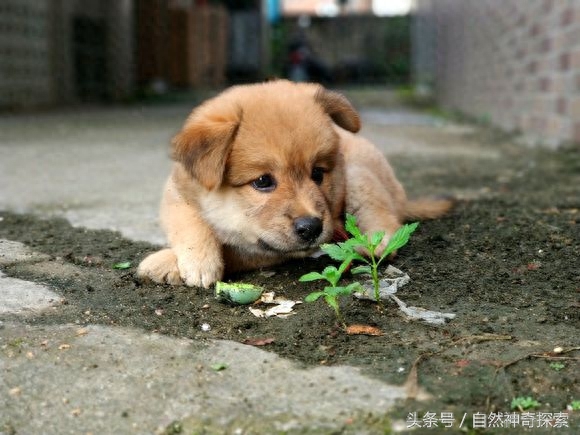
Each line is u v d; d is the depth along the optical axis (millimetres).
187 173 591
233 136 587
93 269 647
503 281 608
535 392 459
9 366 480
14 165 1183
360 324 532
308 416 435
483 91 2012
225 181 596
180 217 628
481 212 812
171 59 3322
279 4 5273
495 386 462
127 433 426
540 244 691
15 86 2250
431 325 533
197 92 3307
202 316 552
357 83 4656
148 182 1034
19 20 2254
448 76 2639
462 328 529
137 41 3201
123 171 1134
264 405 444
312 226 571
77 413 440
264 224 584
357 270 562
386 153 1351
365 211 670
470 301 572
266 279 619
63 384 463
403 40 4816
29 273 634
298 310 559
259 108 599
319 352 498
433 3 3199
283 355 495
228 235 612
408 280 604
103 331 524
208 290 597
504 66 1755
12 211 855
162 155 1326
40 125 1839
